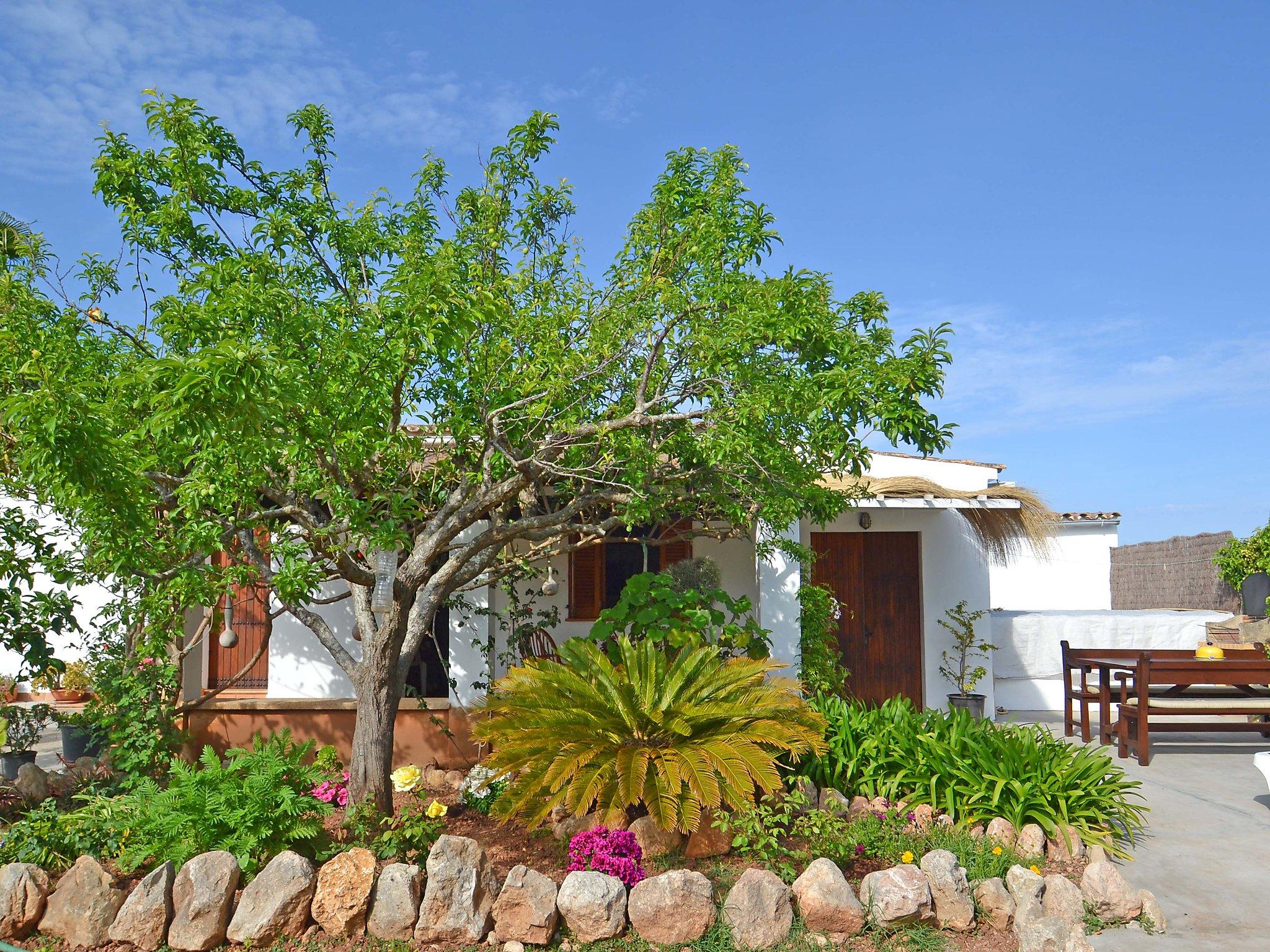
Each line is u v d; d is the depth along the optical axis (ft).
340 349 17.26
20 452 17.12
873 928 16.24
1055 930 15.28
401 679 21.91
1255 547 47.24
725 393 18.54
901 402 15.69
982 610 37.65
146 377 13.65
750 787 18.34
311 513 21.27
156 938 15.46
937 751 22.13
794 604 30.96
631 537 29.68
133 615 23.68
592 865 17.16
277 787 17.98
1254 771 28.30
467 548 21.77
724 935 15.80
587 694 21.29
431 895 15.78
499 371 19.39
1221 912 17.25
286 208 22.95
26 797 22.62
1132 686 38.96
